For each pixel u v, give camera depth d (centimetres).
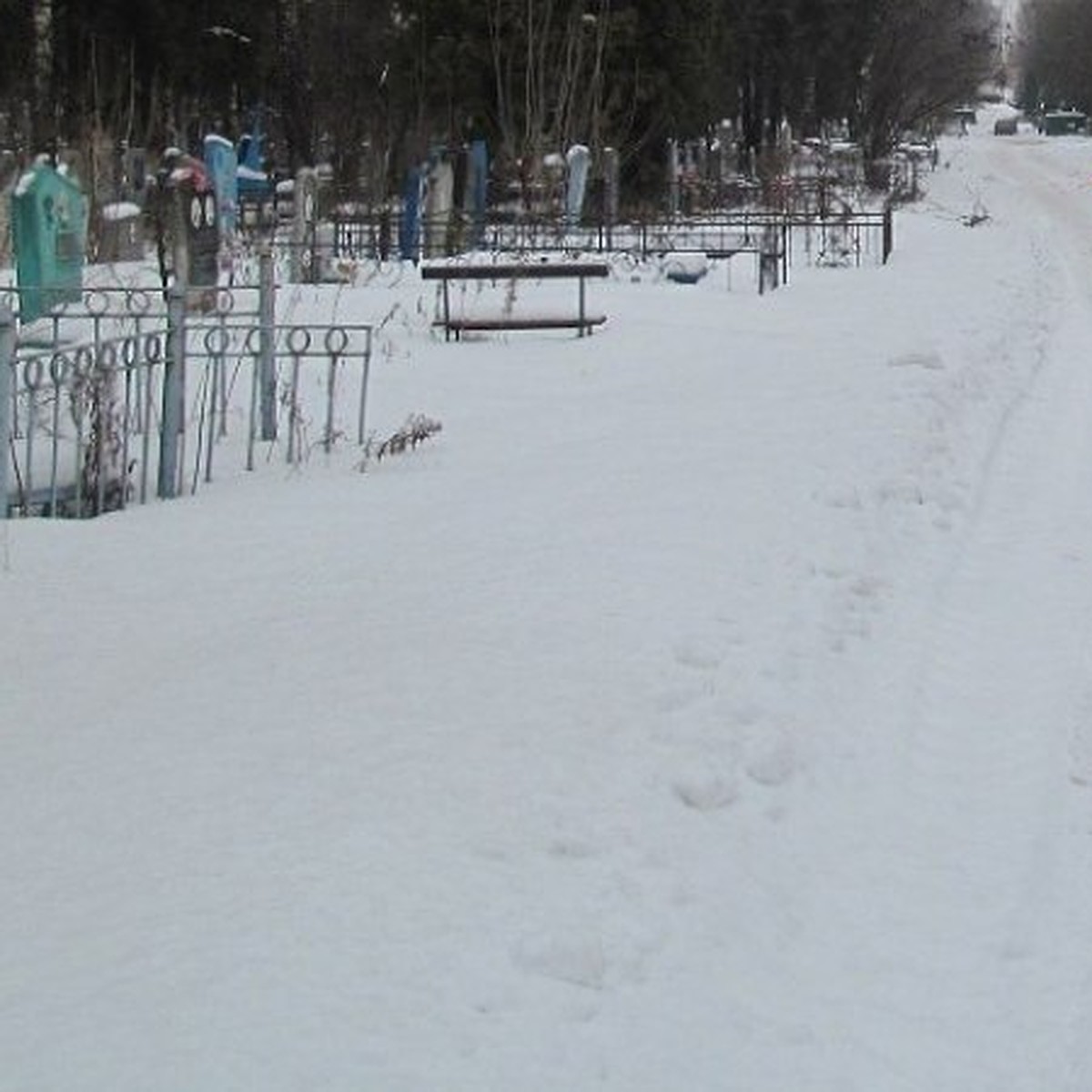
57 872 498
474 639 715
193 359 1344
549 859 529
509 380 1530
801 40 5809
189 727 611
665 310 2111
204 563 841
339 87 3753
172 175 1741
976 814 641
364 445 1206
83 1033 414
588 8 3834
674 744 627
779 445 1173
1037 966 527
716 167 4816
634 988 476
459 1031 434
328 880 497
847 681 751
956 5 6738
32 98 3177
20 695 646
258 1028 421
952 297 2309
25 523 916
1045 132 11569
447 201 2848
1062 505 1149
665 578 821
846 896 566
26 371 1016
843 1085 453
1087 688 780
